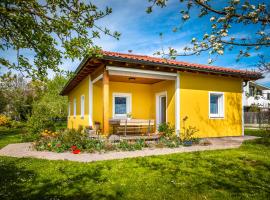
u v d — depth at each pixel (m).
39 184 4.02
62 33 2.78
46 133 9.57
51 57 2.99
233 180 4.23
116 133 10.77
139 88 12.05
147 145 8.09
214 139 10.33
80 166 5.20
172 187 3.86
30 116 12.22
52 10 2.72
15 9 2.55
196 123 10.34
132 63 8.26
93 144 7.50
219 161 5.72
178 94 9.97
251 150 7.27
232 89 11.66
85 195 3.52
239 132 11.65
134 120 9.33
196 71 9.96
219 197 3.42
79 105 13.41
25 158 6.19
